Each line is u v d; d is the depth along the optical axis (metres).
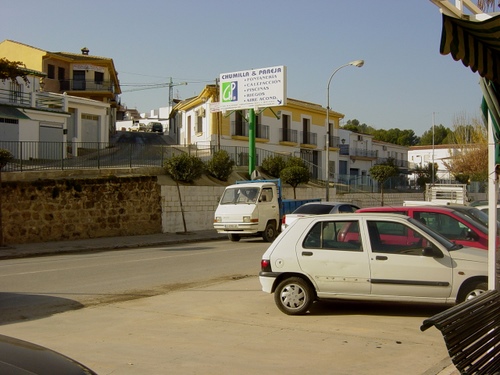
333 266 8.99
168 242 24.55
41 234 23.19
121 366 6.51
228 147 42.12
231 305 10.11
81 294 11.65
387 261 8.73
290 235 9.41
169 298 10.98
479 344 4.95
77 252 21.02
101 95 56.19
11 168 24.44
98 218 25.38
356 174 62.78
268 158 40.06
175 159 29.80
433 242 8.67
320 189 41.03
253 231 23.28
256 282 12.73
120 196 26.31
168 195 28.59
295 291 9.18
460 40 4.49
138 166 29.52
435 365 6.41
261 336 7.85
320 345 7.34
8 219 22.14
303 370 6.31
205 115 46.50
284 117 50.88
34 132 35.66
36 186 23.08
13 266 16.55
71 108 41.91
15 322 9.09
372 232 9.00
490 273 5.85
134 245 23.09
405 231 8.89
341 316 9.05
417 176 65.19
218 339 7.72
